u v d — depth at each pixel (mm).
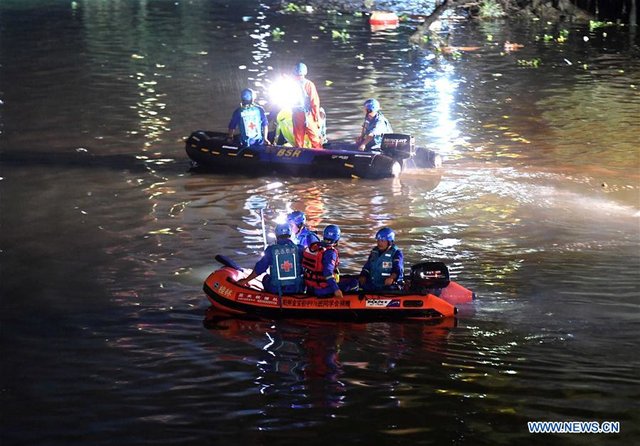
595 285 23000
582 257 25188
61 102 47562
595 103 46344
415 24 76250
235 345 20219
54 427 16859
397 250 22219
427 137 40125
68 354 19828
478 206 30438
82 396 17984
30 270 24766
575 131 40812
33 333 20891
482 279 23562
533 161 36062
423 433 16312
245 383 18391
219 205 31016
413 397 17609
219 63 58562
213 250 26500
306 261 21891
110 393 18078
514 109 45344
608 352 19219
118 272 24688
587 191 32000
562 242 26547
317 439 16188
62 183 33500
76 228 28406
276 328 21141
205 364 19281
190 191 32688
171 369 19078
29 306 22406
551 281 23312
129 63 58500
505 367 18672
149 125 42812
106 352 19922
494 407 17125
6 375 18906
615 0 75875
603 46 63938
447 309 21141
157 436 16422
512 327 20547
